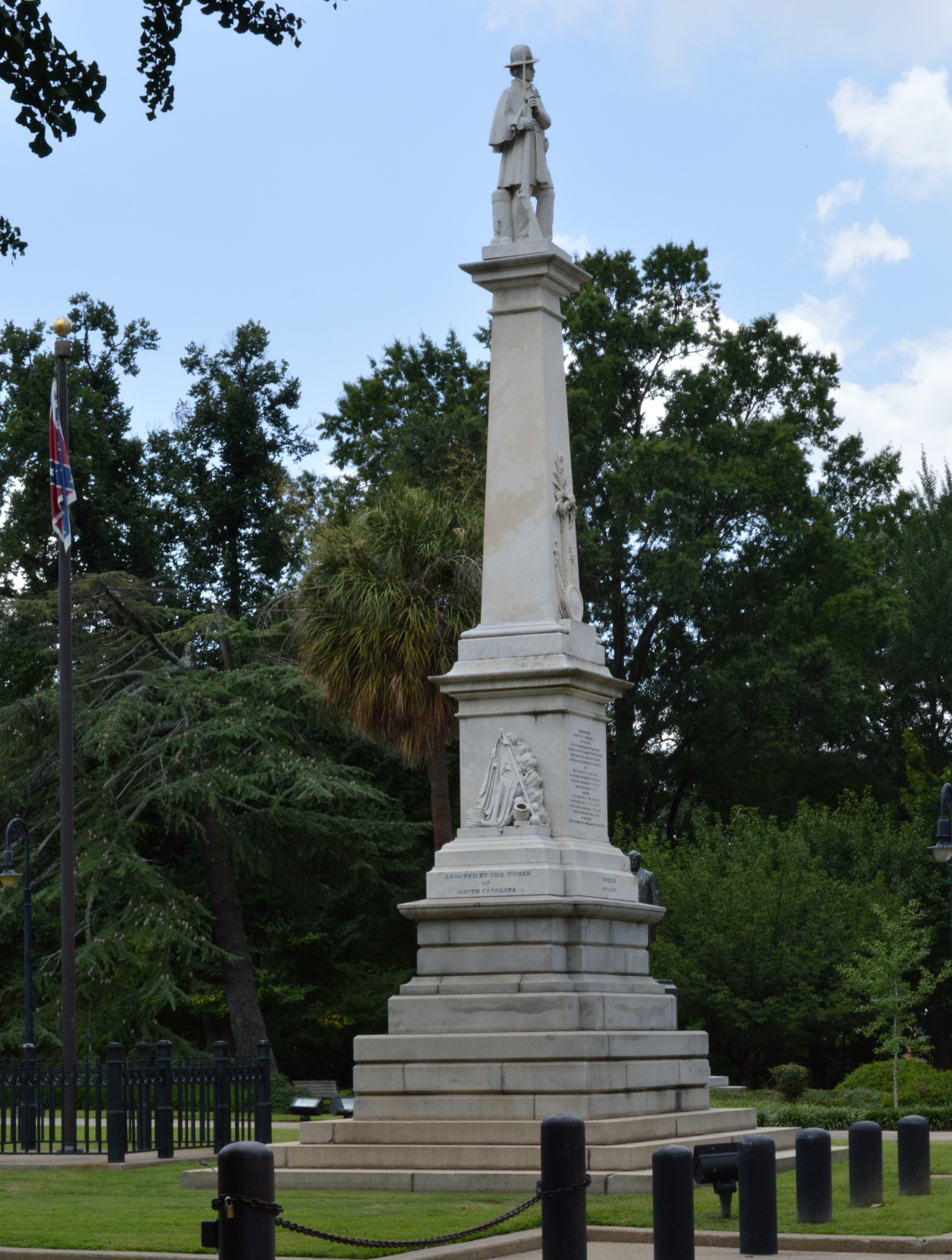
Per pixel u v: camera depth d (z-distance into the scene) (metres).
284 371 55.00
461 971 18.94
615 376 55.03
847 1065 47.00
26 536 50.41
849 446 60.19
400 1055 18.42
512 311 20.89
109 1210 15.69
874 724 58.75
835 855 47.62
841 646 56.94
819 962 41.12
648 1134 17.80
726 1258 13.00
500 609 20.23
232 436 53.44
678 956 41.41
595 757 20.33
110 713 42.19
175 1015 46.69
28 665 48.31
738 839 45.81
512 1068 17.89
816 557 56.06
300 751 44.12
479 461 50.03
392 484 48.16
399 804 47.47
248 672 43.53
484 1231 13.81
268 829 43.62
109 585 44.88
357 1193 16.52
